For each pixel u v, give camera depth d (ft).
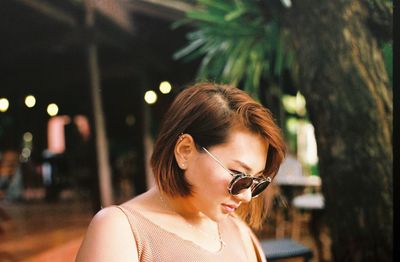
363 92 6.70
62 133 39.55
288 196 17.31
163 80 28.73
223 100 3.33
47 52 25.22
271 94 15.66
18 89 29.17
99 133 21.30
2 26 18.81
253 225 4.22
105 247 2.97
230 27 11.46
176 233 3.27
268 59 12.52
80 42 19.77
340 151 6.95
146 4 19.19
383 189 6.66
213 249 3.47
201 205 3.34
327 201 7.33
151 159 3.47
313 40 7.07
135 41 22.93
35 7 15.64
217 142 3.22
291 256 9.38
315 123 7.29
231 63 12.07
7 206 27.94
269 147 3.49
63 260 14.96
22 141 41.32
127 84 37.09
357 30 6.70
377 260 6.75
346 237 7.06
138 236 3.13
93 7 16.76
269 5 8.86
